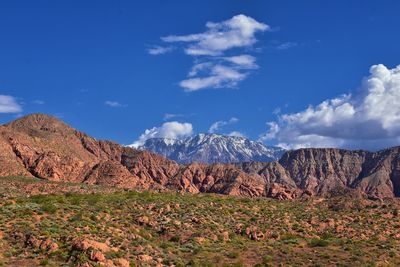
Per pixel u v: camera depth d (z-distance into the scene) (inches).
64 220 3233.3
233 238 3767.2
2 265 2464.3
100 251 2667.3
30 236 2790.4
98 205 4020.7
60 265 2527.1
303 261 3181.6
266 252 3376.0
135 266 2662.4
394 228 4387.3
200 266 2881.4
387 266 3169.3
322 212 5034.5
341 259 3233.3
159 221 3858.3
